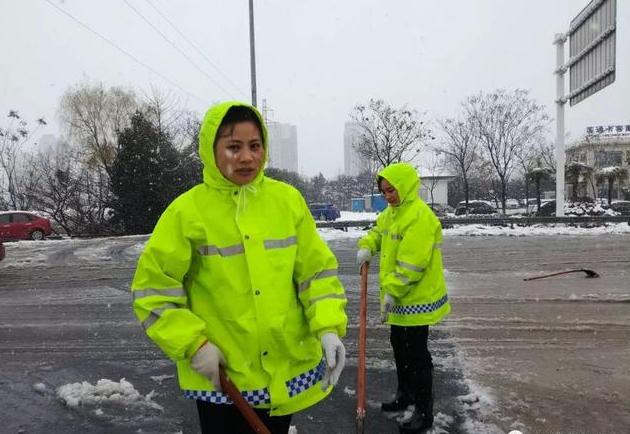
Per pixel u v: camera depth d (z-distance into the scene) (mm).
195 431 3730
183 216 1948
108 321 7047
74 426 3842
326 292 2076
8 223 20859
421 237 3432
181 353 1831
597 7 17406
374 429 3658
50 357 5508
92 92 29047
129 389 4414
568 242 14633
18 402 4309
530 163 37594
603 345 5480
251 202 2025
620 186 50938
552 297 7703
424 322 3561
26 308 8000
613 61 16422
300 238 2121
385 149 27219
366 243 4008
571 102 20188
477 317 6691
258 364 1967
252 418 1845
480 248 13648
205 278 1969
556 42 20625
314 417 3869
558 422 3723
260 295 1947
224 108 1965
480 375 4676
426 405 3568
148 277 1913
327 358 1916
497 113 29688
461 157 30984
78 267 12234
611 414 3844
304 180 65562
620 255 11828
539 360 5055
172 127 29375
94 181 28047
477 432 3570
